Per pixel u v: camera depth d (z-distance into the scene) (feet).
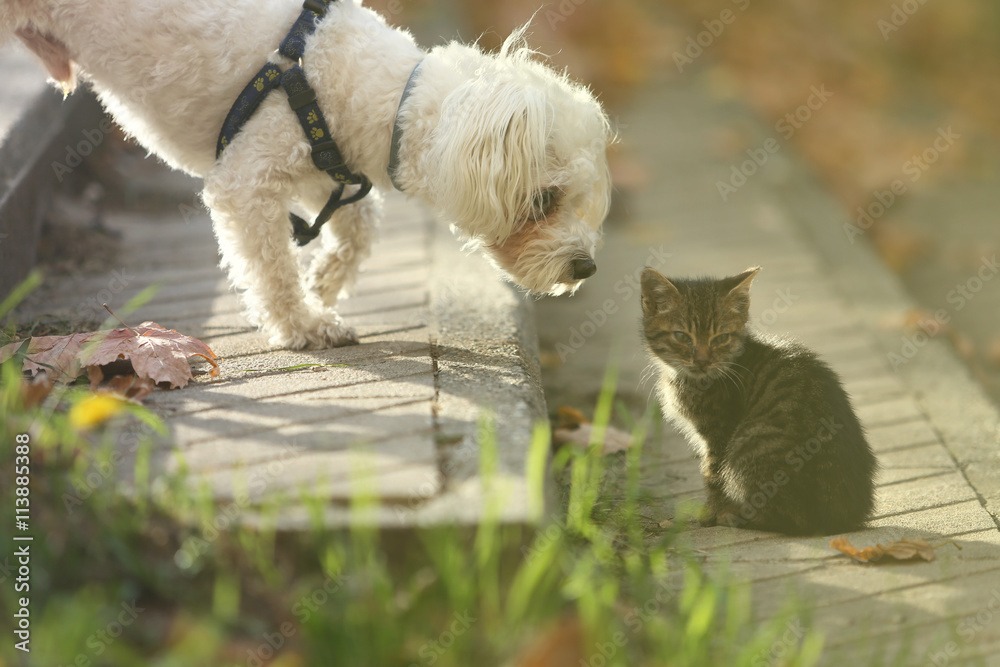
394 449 8.12
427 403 9.11
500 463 7.91
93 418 8.50
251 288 10.70
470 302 12.39
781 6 38.14
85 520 7.31
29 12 10.19
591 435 11.74
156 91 10.14
